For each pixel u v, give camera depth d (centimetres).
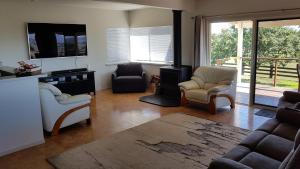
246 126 388
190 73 592
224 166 148
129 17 750
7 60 527
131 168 266
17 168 278
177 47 584
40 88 353
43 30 567
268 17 462
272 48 498
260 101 517
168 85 593
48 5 576
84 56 662
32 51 555
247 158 193
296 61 482
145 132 369
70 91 609
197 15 570
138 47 746
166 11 650
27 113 328
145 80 668
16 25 531
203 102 470
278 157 197
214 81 508
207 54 573
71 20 624
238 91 630
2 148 310
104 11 690
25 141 330
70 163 282
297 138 153
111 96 628
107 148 318
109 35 712
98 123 423
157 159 285
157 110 492
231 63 638
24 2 536
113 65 737
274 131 247
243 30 611
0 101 302
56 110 369
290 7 434
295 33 466
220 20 536
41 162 290
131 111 489
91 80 642
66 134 377
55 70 610
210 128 380
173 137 347
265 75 524
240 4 498
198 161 278
